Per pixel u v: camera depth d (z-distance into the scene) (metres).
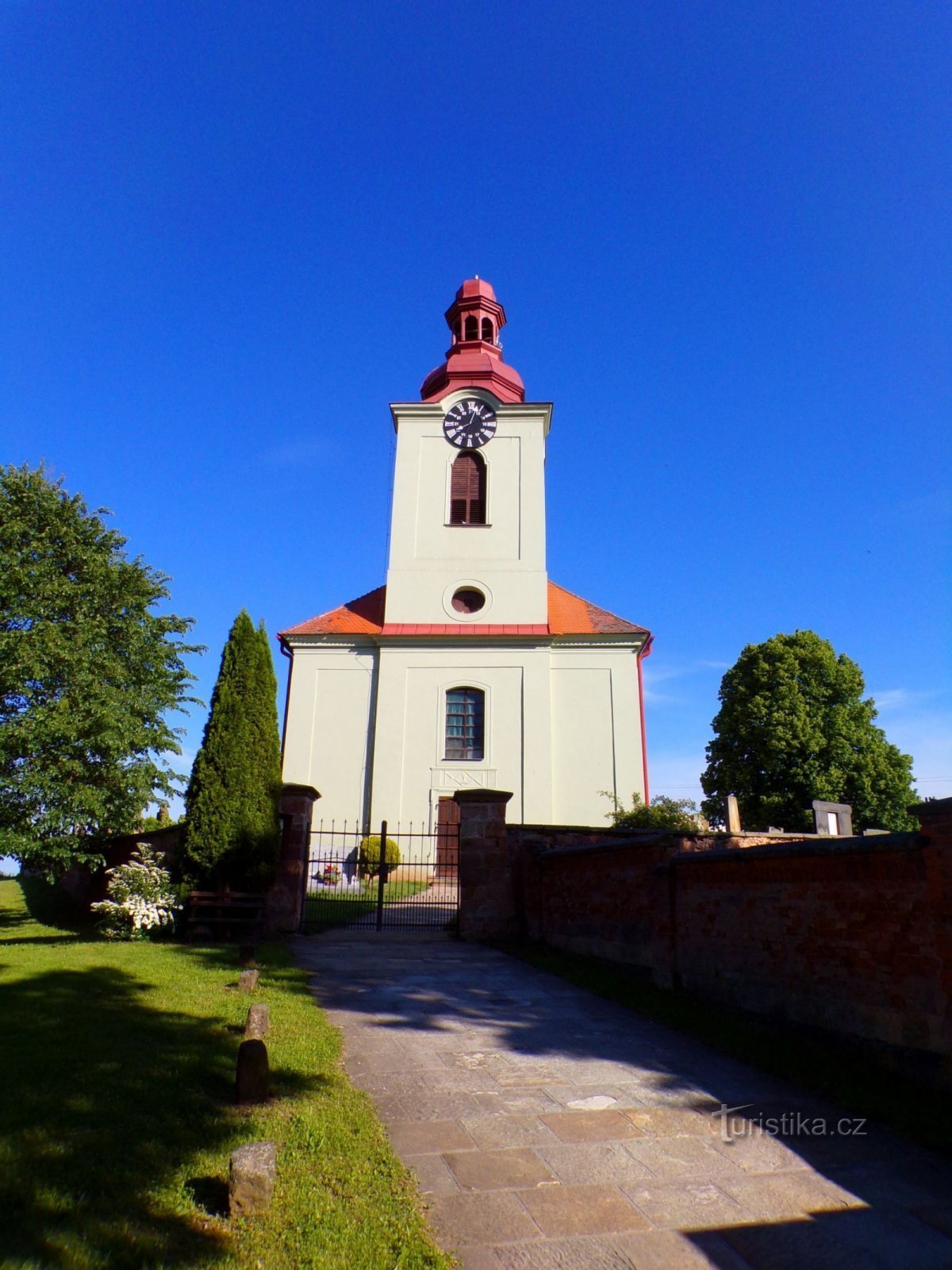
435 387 32.66
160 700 16.00
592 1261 3.84
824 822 21.55
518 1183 4.60
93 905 12.40
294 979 9.42
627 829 15.21
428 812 26.02
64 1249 3.39
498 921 13.64
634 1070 6.66
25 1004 7.36
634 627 28.92
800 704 33.44
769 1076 6.55
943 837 5.83
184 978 9.02
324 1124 5.06
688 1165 4.89
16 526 15.26
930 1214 4.36
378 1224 3.96
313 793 14.45
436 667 27.47
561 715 27.11
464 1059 6.84
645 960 9.82
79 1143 4.43
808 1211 4.36
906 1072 6.07
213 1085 5.57
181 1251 3.54
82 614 15.25
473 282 34.38
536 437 30.11
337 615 30.06
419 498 29.59
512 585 28.48
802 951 7.29
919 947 6.04
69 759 13.77
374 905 17.11
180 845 13.10
